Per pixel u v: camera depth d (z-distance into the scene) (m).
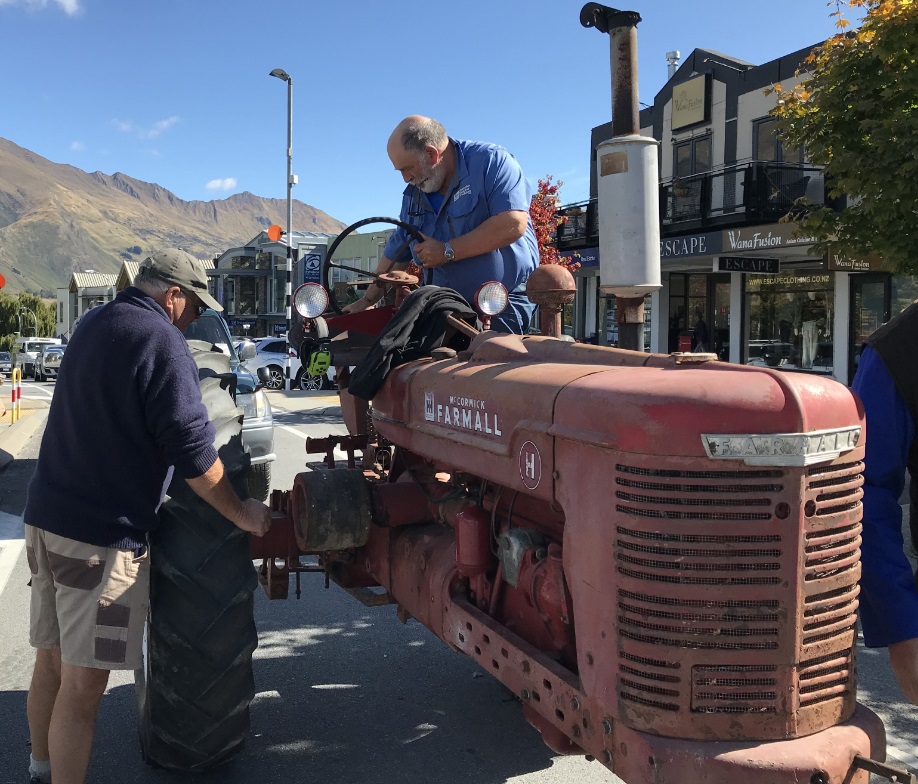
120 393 2.68
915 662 2.02
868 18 7.15
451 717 3.78
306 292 3.65
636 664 1.96
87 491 2.71
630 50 3.70
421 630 4.88
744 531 1.86
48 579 2.93
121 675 4.24
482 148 4.00
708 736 1.90
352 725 3.70
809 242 14.71
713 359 2.20
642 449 1.91
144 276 2.85
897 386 2.08
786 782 1.83
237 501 2.93
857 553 1.99
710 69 19.61
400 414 3.24
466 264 4.00
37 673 3.01
